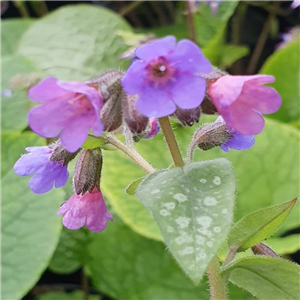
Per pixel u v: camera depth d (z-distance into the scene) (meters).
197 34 0.24
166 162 0.18
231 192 0.08
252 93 0.08
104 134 0.10
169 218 0.08
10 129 0.19
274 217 0.10
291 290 0.10
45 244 0.15
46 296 0.20
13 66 0.21
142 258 0.18
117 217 0.18
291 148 0.18
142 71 0.08
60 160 0.10
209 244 0.08
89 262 0.18
